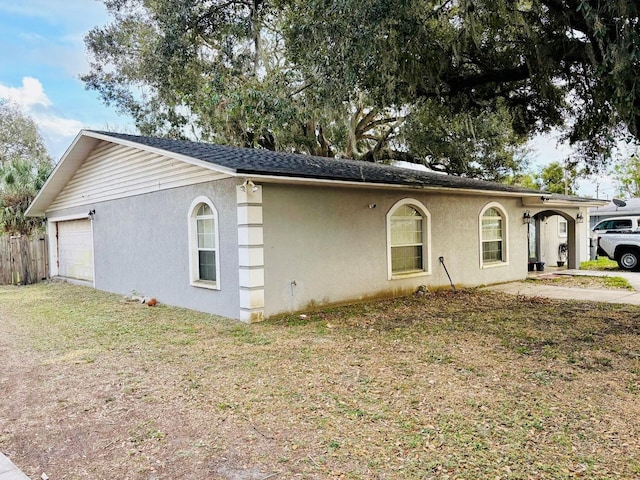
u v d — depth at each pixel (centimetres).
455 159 1898
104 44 1628
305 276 839
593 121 721
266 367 511
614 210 2092
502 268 1284
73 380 482
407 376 472
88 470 300
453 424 355
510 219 1319
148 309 909
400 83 714
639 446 315
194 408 400
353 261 925
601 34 515
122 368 520
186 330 707
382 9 562
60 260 1526
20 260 1495
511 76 745
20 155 2964
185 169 888
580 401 399
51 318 834
